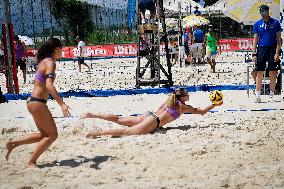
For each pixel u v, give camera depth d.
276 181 5.61
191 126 9.09
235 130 8.59
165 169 6.21
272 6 14.02
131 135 8.25
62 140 8.12
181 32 25.23
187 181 5.68
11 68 15.18
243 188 5.41
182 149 7.28
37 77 6.32
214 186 5.46
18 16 39.22
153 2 16.16
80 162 6.69
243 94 13.74
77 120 10.01
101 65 31.19
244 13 15.20
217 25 51.47
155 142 7.74
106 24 48.47
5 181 5.82
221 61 29.45
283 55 13.36
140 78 16.62
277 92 12.95
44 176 6.02
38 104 6.27
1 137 8.69
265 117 9.80
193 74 20.98
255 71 12.82
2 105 13.39
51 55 6.40
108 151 7.29
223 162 6.51
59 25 50.19
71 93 14.95
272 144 7.53
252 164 6.38
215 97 8.87
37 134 6.55
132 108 11.98
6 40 14.95
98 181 5.74
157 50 16.34
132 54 39.16
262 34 11.77
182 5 32.94
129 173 6.07
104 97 14.48
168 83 16.28
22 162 6.79
